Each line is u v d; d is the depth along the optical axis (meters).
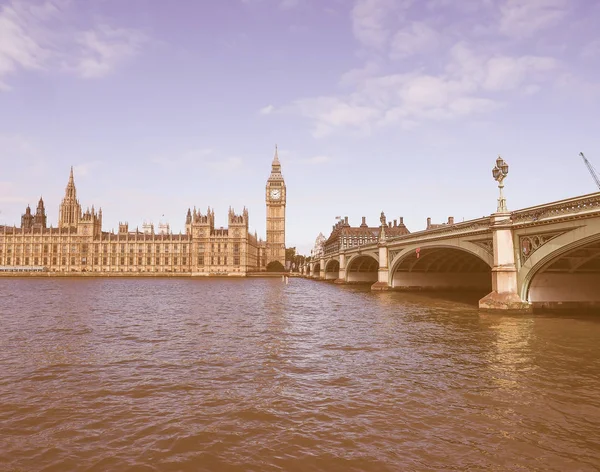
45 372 17.06
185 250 186.88
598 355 19.44
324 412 12.55
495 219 33.16
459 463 9.46
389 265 65.00
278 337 25.12
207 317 35.25
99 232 190.62
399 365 18.03
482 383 15.30
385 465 9.37
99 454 9.88
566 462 9.52
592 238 24.88
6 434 10.98
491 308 33.19
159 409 12.84
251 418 12.09
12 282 114.81
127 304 47.75
